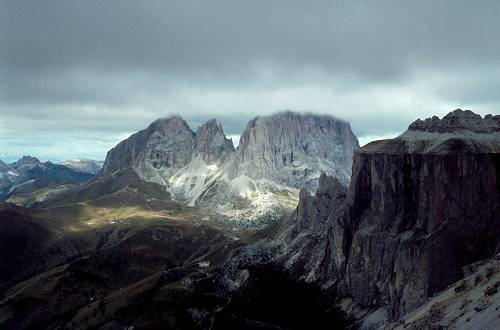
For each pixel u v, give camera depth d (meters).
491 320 136.25
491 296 151.88
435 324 163.62
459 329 146.38
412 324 188.00
